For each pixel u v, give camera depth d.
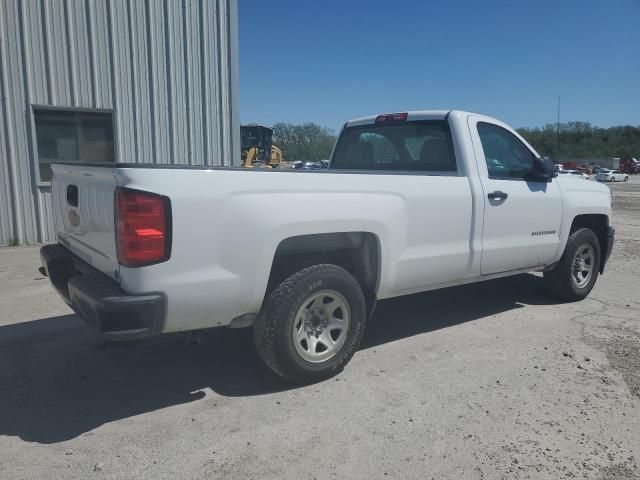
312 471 2.89
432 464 2.96
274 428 3.33
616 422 3.41
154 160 11.08
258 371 4.19
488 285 7.00
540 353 4.55
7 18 9.53
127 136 10.77
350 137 6.22
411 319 5.52
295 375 3.83
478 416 3.47
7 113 9.73
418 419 3.44
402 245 4.30
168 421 3.42
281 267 3.93
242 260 3.43
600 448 3.12
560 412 3.53
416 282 4.54
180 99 11.17
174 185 3.18
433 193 4.50
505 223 5.14
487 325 5.32
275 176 3.58
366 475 2.86
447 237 4.65
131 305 3.08
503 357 4.46
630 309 5.93
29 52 9.77
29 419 3.45
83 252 3.91
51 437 3.23
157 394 3.81
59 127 10.23
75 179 3.94
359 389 3.86
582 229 6.12
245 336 4.95
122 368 4.27
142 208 3.08
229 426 3.35
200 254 3.28
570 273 6.01
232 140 11.87
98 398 3.74
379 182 4.14
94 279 3.45
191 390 3.87
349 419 3.44
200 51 11.26
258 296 3.56
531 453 3.06
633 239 12.02
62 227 4.39
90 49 10.24
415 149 5.40
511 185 5.21
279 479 2.82
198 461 2.98
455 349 4.65
